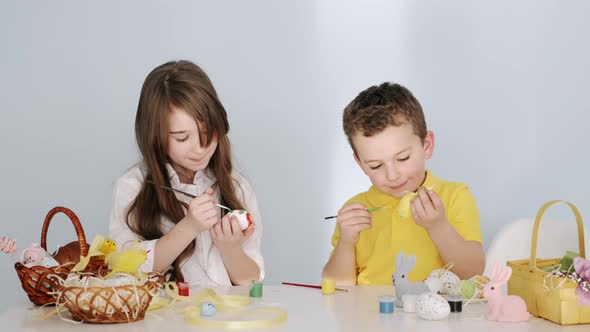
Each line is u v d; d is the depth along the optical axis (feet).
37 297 4.83
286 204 9.69
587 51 9.70
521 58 9.71
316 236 9.73
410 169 6.12
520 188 9.71
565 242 7.06
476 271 6.16
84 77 9.55
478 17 9.68
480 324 4.26
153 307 4.77
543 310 4.34
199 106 6.31
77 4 9.55
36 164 9.53
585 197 9.74
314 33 9.68
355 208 6.23
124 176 6.98
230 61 9.63
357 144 6.13
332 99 9.71
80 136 9.55
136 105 9.58
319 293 5.30
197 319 4.36
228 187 6.98
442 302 4.37
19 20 9.51
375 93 6.14
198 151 6.40
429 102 9.71
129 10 9.58
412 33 9.70
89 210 9.56
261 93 9.65
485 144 9.71
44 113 9.53
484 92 9.71
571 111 9.72
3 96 9.51
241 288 5.64
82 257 4.64
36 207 9.53
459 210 6.50
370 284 6.52
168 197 6.72
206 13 9.61
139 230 6.73
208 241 7.02
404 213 5.79
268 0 9.64
